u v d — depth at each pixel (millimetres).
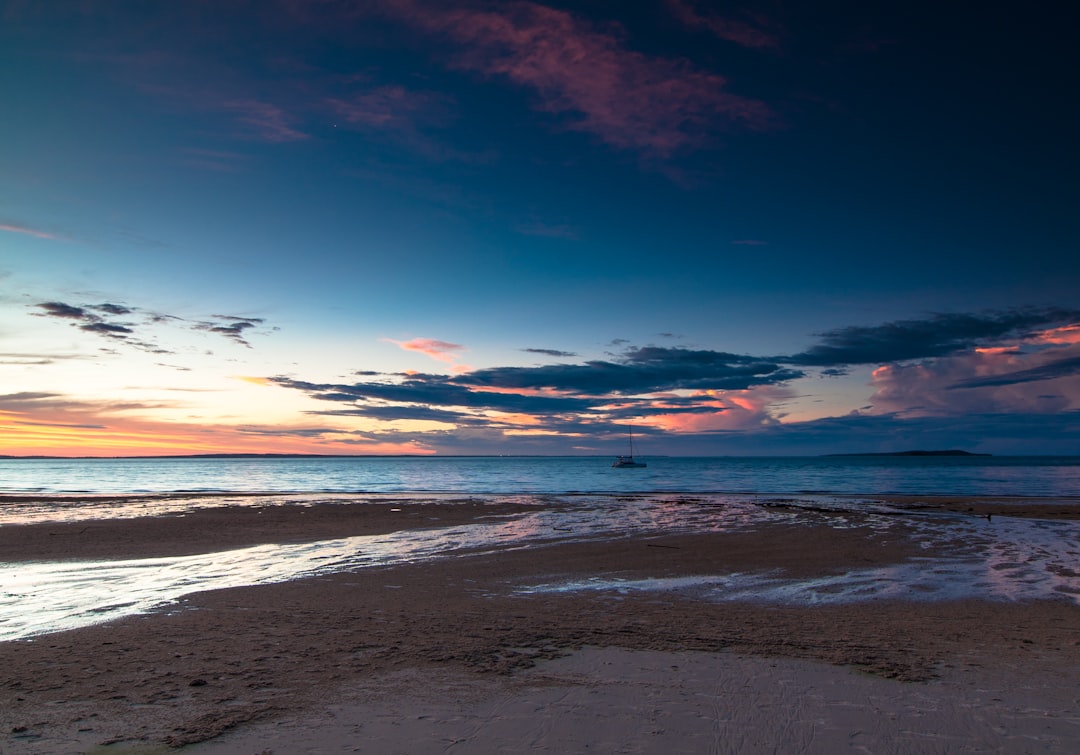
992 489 47562
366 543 17203
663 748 4496
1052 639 7859
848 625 8633
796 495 39438
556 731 4773
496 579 12242
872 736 4719
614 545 16922
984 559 14930
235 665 6410
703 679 6020
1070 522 22516
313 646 7148
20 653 6844
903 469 105812
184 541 17438
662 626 8383
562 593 10977
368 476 85562
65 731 4719
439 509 27875
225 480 70062
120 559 14406
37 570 12961
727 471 101688
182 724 4863
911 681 6004
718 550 16094
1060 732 4809
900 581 12320
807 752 4453
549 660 6652
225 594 10492
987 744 4598
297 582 11750
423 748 4461
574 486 56562
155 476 83250
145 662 6508
